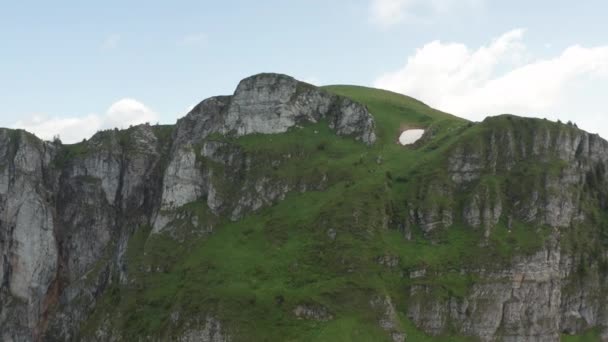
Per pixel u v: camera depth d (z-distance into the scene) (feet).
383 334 430.61
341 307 440.45
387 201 520.83
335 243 485.15
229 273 497.46
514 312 472.85
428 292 461.37
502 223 510.58
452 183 537.24
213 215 588.09
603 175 576.61
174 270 547.90
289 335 427.33
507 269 479.00
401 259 480.23
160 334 482.69
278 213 554.46
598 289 518.78
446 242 497.05
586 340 501.56
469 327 458.91
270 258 500.33
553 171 532.32
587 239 532.32
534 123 563.48
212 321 449.48
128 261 596.29
